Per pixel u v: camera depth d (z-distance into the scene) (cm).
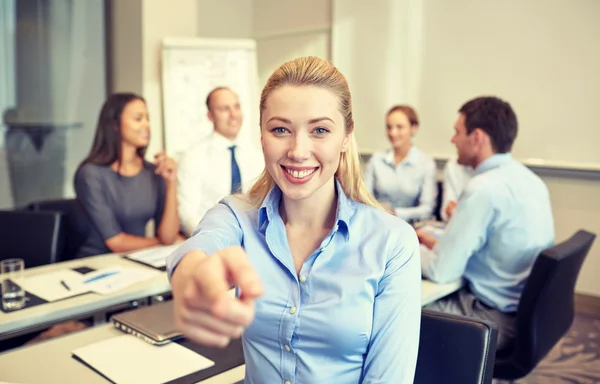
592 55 338
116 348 137
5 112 400
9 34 396
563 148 355
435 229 249
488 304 205
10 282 159
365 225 111
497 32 376
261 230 110
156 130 420
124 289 175
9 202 407
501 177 199
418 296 107
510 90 375
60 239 233
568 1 344
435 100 410
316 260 107
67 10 413
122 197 253
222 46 417
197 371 126
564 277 186
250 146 316
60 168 425
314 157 98
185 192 293
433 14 404
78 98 424
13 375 123
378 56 435
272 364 108
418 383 126
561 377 256
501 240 197
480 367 119
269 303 106
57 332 229
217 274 53
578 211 353
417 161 378
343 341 103
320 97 96
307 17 475
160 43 416
